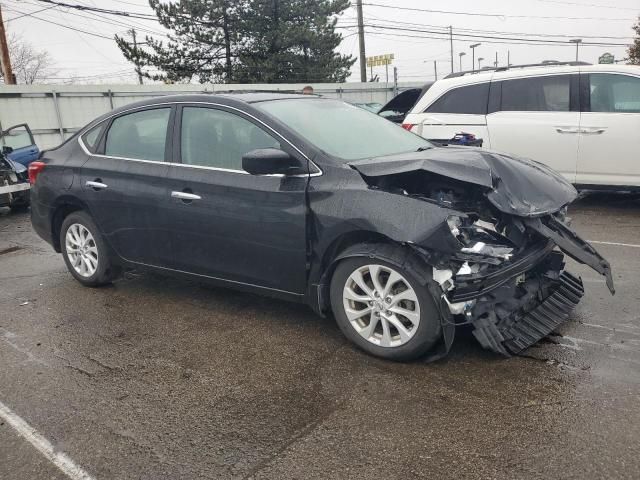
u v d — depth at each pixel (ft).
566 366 11.00
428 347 11.04
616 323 12.89
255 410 10.07
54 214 17.49
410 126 27.12
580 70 23.99
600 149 23.58
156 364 12.06
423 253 10.56
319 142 12.67
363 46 102.27
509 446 8.68
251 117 13.11
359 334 11.85
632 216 23.84
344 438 9.09
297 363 11.78
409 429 9.23
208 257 13.91
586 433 8.89
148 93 67.77
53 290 17.46
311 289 12.38
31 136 44.45
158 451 9.04
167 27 93.56
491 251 11.20
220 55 96.73
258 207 12.60
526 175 12.09
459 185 12.07
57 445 9.35
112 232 15.89
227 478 8.30
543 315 12.38
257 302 15.46
